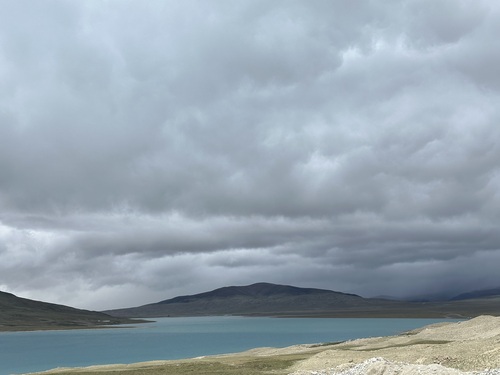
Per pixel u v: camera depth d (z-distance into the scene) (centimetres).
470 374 4109
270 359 8019
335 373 5484
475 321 11250
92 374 6906
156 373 6706
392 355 7088
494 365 5150
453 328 11175
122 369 7812
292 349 11562
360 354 7350
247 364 7369
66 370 8338
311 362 7075
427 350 6988
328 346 11081
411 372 4375
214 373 6444
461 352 6369
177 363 8419
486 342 6656
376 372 4662
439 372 4194
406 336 11438
